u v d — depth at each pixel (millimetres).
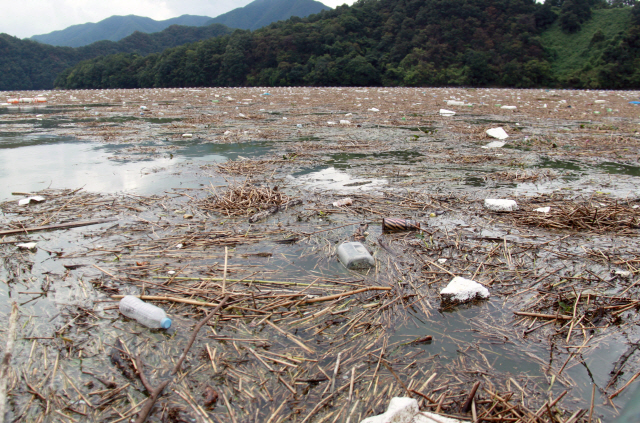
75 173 7250
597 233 4633
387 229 4656
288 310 3127
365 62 61188
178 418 2160
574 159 8688
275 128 12867
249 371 2508
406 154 9055
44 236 4469
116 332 2863
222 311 3074
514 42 60875
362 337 2838
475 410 2170
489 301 3318
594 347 2768
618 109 19688
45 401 2279
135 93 36750
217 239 4355
